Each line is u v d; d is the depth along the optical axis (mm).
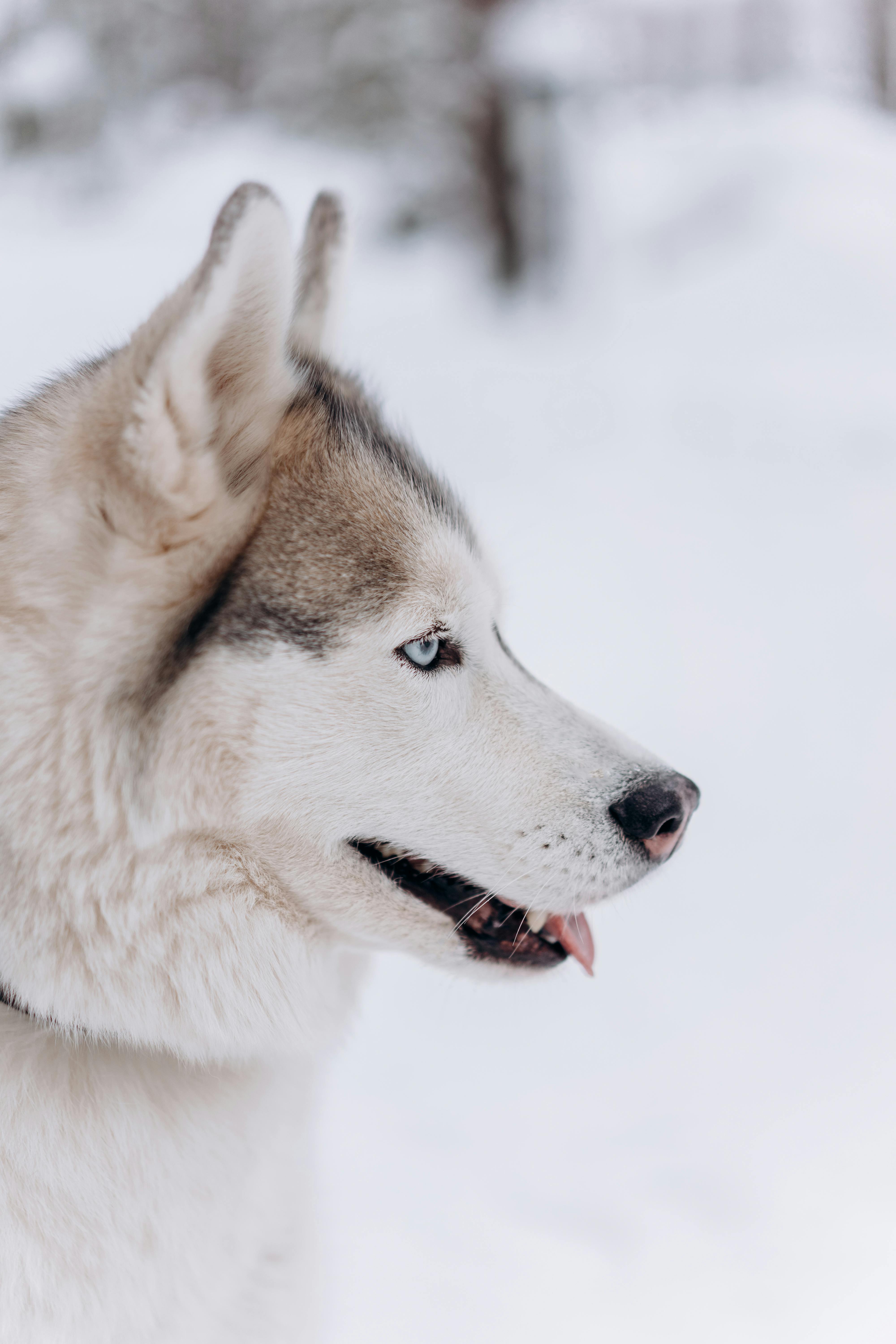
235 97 19203
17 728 1562
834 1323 2238
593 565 6750
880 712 4797
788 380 11539
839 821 4004
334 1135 2752
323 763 1676
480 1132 2770
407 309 14906
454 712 1772
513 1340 2234
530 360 12836
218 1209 1729
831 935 3402
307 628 1654
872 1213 2469
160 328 1514
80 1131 1622
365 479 1752
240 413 1655
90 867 1577
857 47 24641
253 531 1665
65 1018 1605
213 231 1487
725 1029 3053
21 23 18281
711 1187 2572
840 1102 2777
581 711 1914
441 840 1763
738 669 5238
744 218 15969
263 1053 1800
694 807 1909
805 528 7340
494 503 7926
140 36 18547
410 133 16141
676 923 3508
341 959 1910
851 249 14648
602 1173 2633
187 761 1607
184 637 1603
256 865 1696
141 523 1565
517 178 14680
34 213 18531
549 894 1807
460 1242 2455
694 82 25234
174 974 1640
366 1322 2268
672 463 8906
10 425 1812
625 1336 2244
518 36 14578
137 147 19109
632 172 18141
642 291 15391
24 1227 1568
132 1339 1635
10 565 1607
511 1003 3227
